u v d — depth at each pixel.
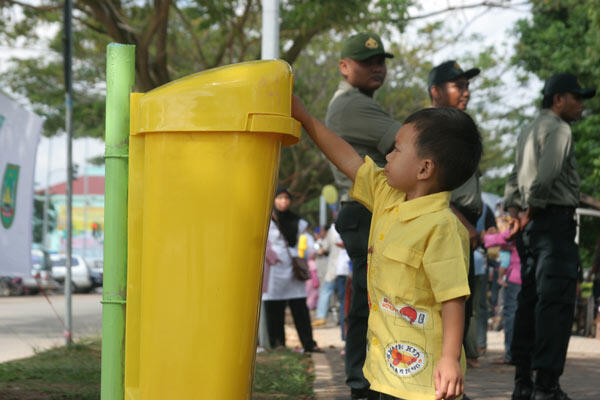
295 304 8.77
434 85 5.36
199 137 2.29
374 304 2.74
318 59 24.08
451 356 2.51
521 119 23.77
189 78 2.34
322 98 23.91
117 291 2.41
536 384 4.78
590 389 6.00
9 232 6.72
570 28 19.39
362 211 4.28
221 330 2.29
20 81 18.12
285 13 12.34
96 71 18.12
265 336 9.01
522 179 4.92
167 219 2.31
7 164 6.69
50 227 67.12
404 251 2.62
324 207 27.19
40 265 29.16
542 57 19.66
